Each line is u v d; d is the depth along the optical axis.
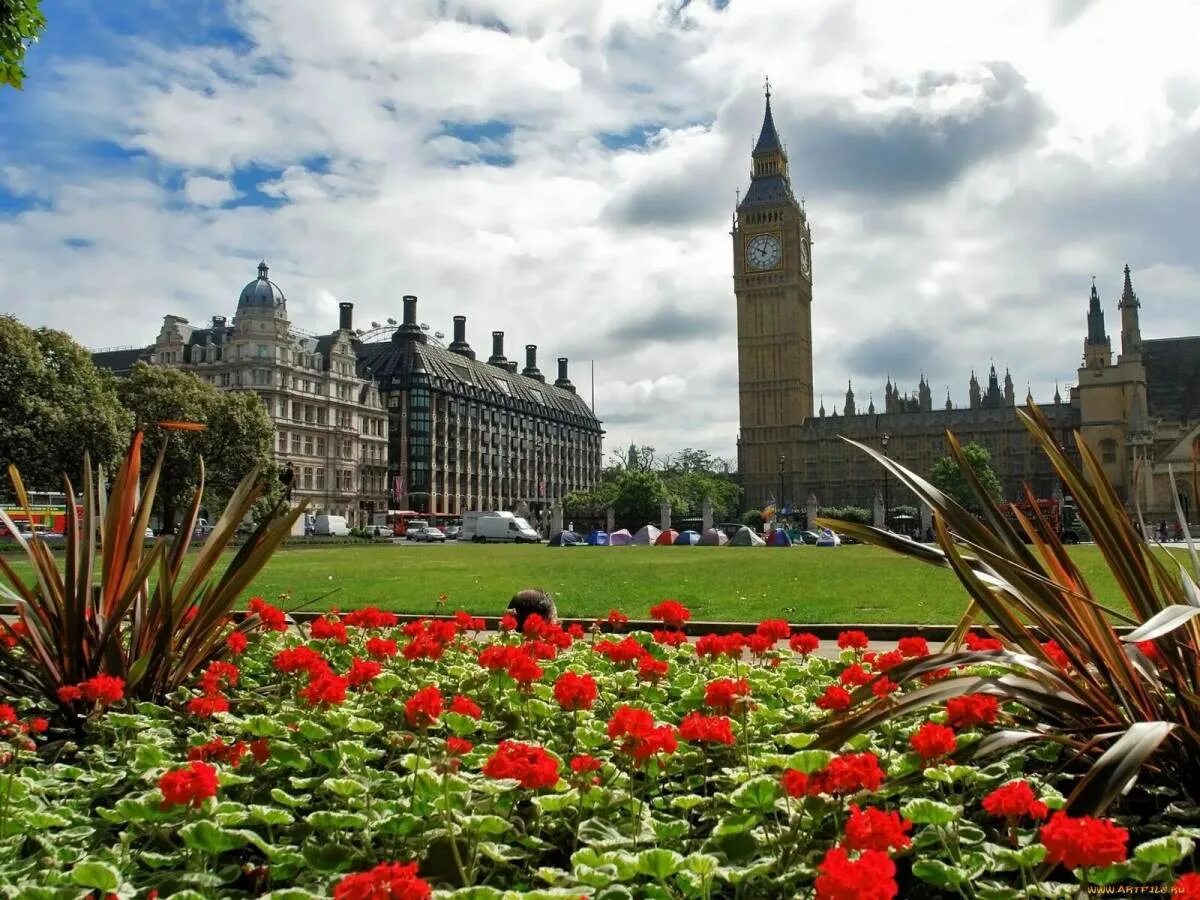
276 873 4.14
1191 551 6.00
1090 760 5.23
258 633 9.93
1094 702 5.46
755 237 172.50
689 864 3.66
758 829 4.42
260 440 72.94
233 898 3.99
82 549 8.13
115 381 65.12
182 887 3.96
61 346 57.44
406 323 140.62
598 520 135.50
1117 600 17.02
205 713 6.32
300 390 111.81
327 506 116.00
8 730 5.84
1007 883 4.19
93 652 7.77
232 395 72.38
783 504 146.38
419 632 8.53
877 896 2.59
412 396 135.38
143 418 65.56
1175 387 127.62
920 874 3.81
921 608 17.33
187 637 8.27
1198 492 6.29
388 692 7.30
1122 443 126.50
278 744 5.32
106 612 8.14
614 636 10.20
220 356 108.81
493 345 178.88
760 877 4.00
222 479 71.06
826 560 38.81
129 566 8.35
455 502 143.88
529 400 171.88
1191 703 5.09
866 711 5.02
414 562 39.19
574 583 24.73
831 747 4.81
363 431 126.44
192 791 4.04
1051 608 5.59
